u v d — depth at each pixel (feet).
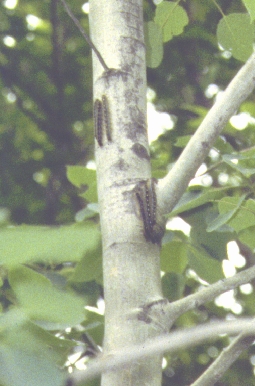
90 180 20.42
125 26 15.89
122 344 12.46
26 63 57.21
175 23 20.22
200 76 49.24
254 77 15.12
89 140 54.90
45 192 52.08
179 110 47.73
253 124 29.60
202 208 19.31
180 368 42.19
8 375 4.50
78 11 55.42
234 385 40.55
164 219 14.05
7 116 56.13
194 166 14.48
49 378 4.56
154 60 20.39
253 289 42.11
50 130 55.67
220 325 6.50
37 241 4.55
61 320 4.92
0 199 51.52
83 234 4.62
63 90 56.75
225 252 19.62
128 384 11.94
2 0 56.29
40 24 57.41
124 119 14.92
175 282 22.86
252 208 16.75
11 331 5.01
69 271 21.20
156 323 12.76
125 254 13.42
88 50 56.34
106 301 13.23
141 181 14.15
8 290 14.57
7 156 53.88
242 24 19.44
